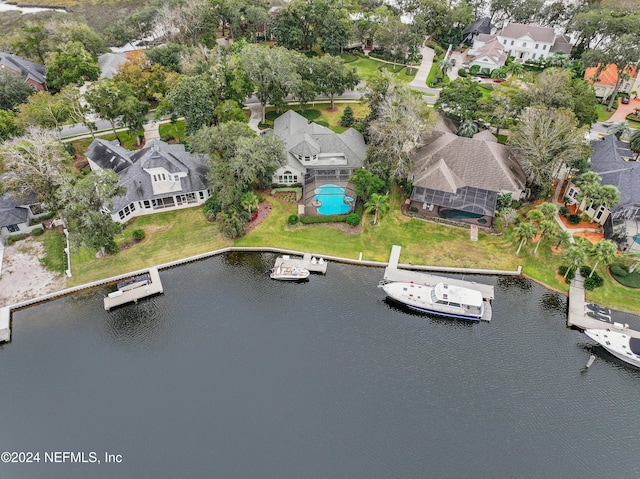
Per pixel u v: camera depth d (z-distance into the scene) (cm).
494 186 6962
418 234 6669
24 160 5994
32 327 5444
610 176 6962
